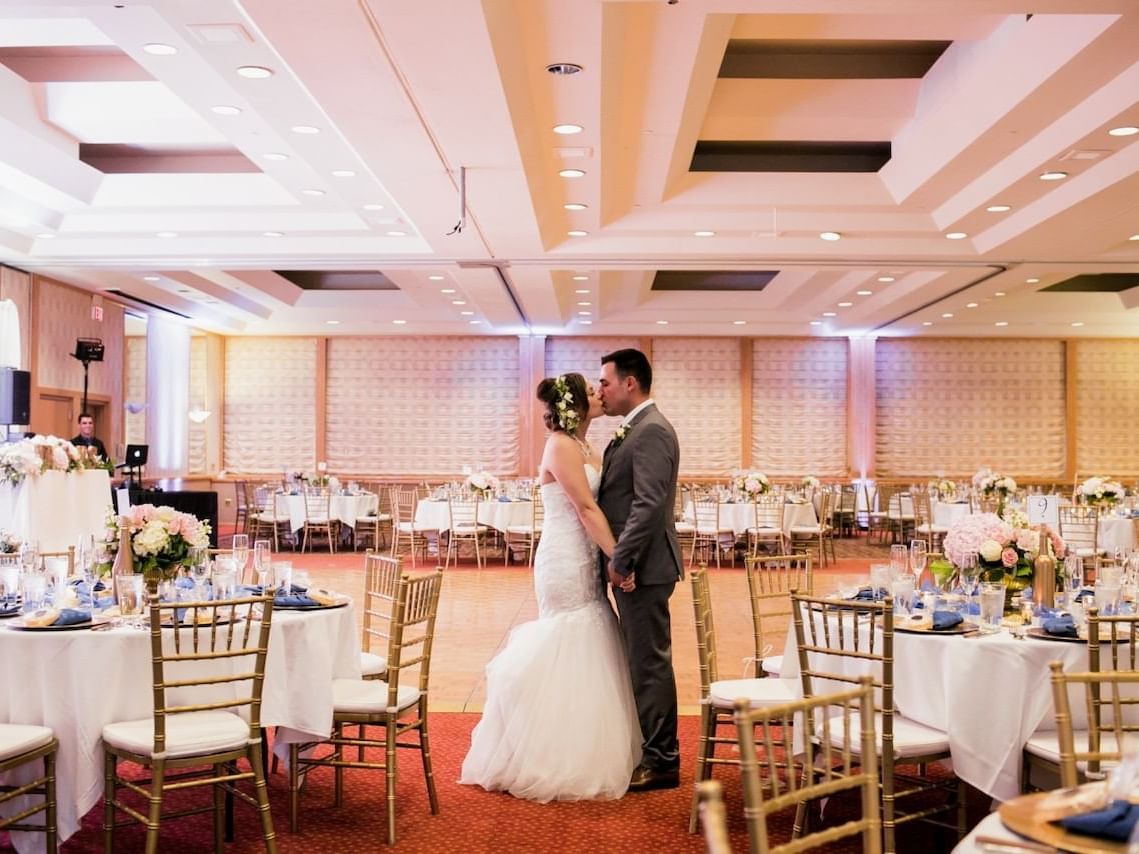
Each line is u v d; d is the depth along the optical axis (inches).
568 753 186.5
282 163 366.9
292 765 172.7
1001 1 220.7
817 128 349.4
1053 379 765.9
